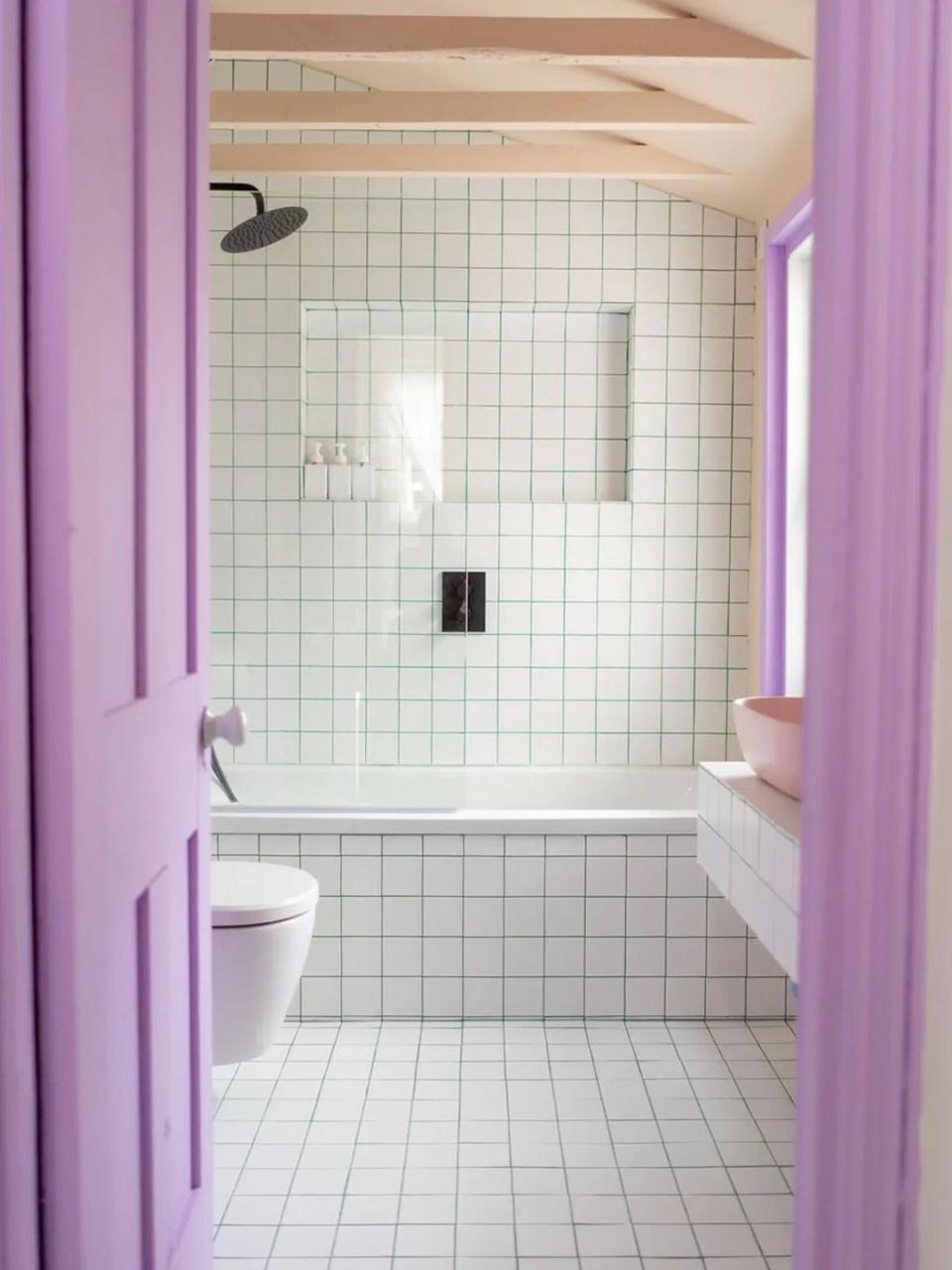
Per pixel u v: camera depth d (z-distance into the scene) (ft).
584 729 13.44
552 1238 6.91
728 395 13.12
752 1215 7.16
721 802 8.08
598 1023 10.28
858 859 3.64
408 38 8.98
